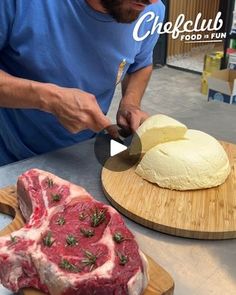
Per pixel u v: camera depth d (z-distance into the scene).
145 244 0.79
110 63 1.12
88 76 1.13
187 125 1.27
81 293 0.58
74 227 0.68
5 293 0.65
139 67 1.33
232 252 0.77
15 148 1.24
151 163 0.94
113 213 0.70
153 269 0.67
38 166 1.04
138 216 0.83
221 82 2.61
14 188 0.89
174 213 0.84
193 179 0.91
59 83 1.11
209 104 1.45
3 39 1.04
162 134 0.99
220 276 0.71
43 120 1.17
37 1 1.00
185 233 0.80
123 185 0.94
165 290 0.63
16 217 0.80
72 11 1.01
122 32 1.08
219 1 3.69
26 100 0.98
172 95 3.29
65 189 0.78
